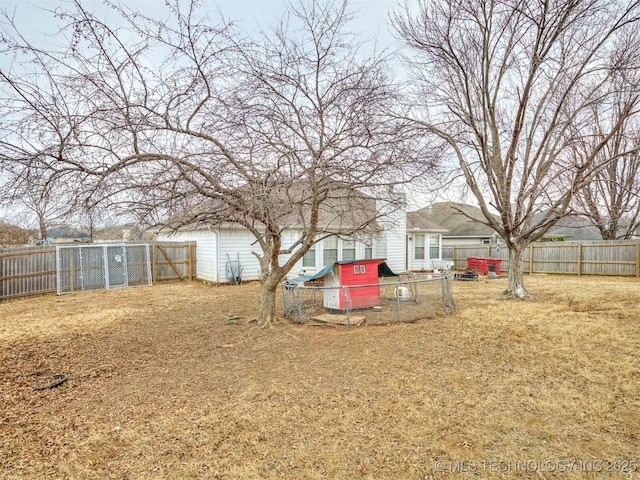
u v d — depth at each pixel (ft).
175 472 9.34
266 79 18.75
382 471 9.16
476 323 24.03
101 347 20.17
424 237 64.75
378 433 10.85
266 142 19.21
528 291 39.04
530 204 30.83
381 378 14.89
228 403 13.05
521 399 12.84
